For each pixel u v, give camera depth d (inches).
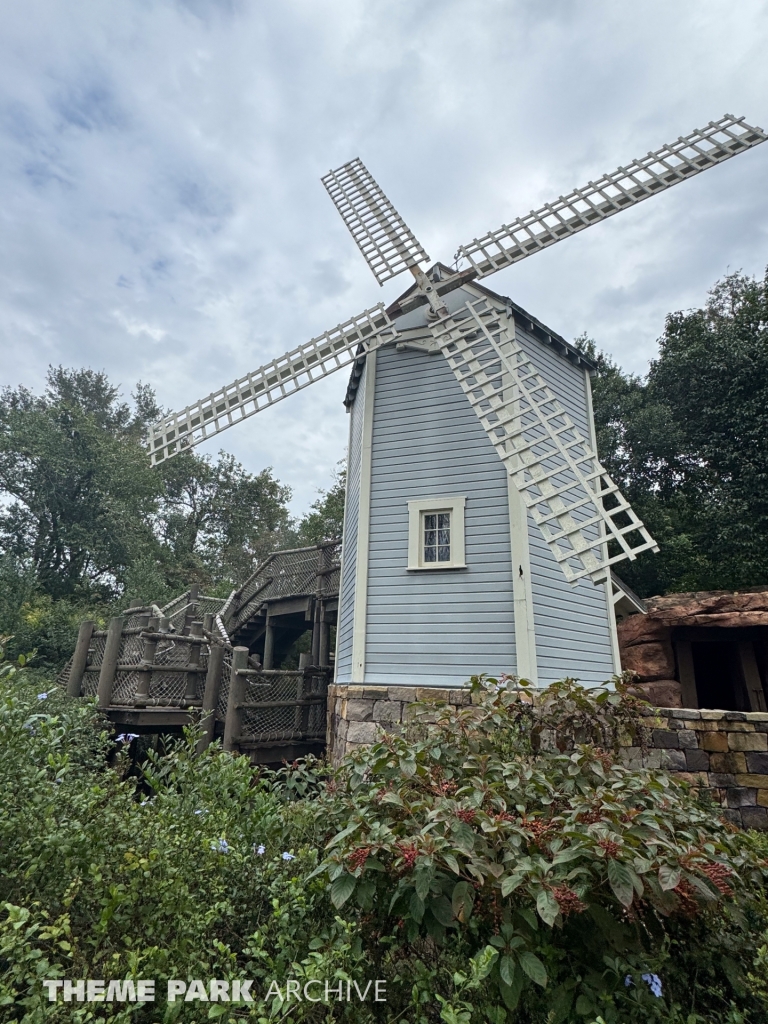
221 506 1469.0
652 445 727.7
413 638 297.3
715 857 82.7
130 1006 58.6
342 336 367.2
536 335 367.6
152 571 886.4
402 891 78.9
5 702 99.0
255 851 94.7
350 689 291.6
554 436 284.4
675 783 115.3
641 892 69.3
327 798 109.6
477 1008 70.5
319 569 481.7
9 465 912.9
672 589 657.6
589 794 97.0
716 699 490.0
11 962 62.9
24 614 584.4
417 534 315.9
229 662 352.5
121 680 329.7
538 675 271.9
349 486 401.7
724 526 629.6
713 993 83.0
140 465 1045.8
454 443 327.3
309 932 82.5
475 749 125.0
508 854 75.7
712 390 703.1
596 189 362.3
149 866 76.2
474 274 357.7
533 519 290.5
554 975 74.6
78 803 87.4
